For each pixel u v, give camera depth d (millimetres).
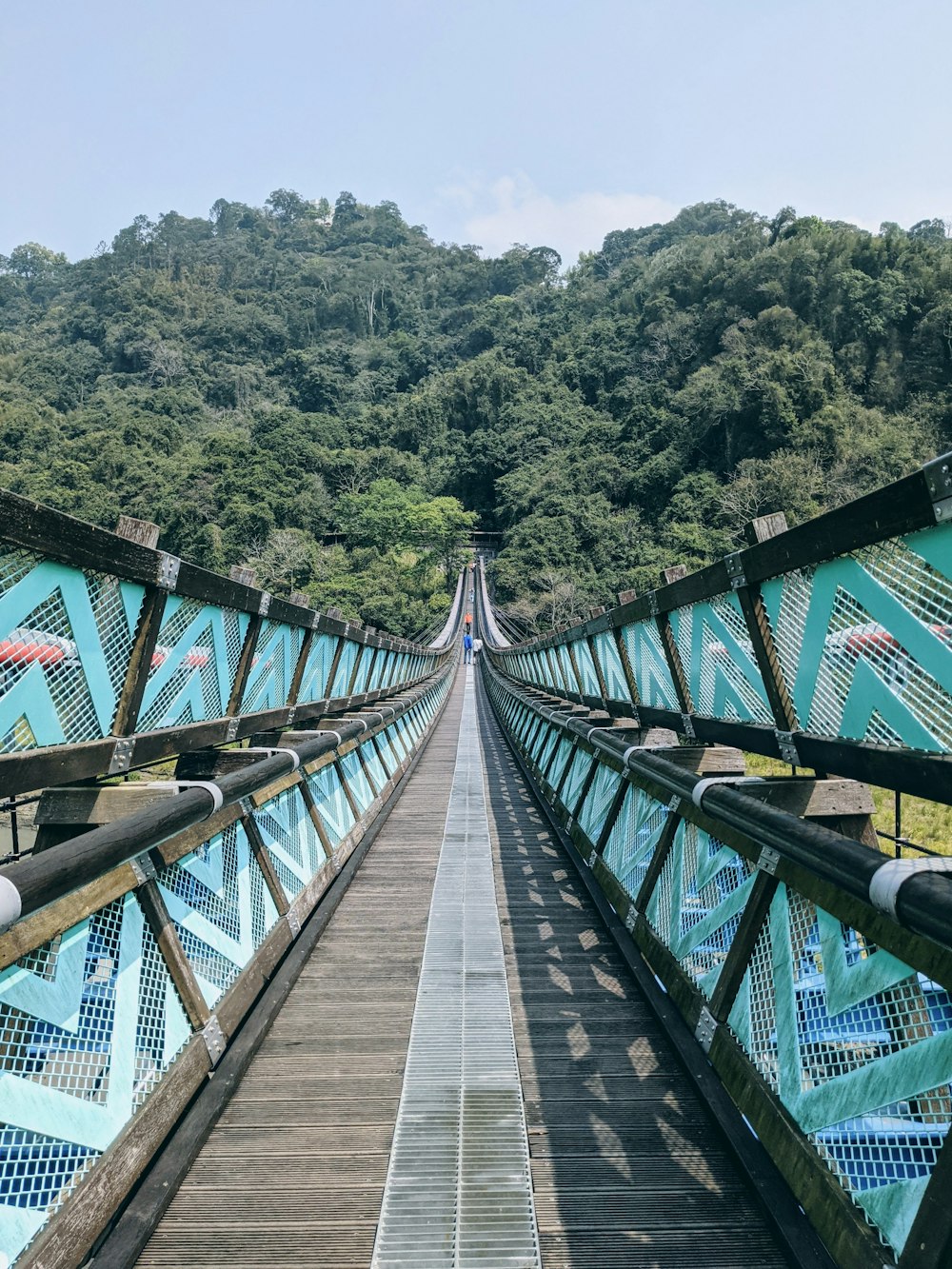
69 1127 1663
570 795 5895
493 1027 2873
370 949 3678
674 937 3035
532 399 99125
